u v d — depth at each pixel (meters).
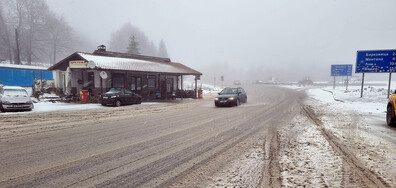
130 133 7.73
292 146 5.92
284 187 3.60
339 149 5.61
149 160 5.03
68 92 20.27
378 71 22.22
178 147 6.03
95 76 20.34
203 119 10.78
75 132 7.88
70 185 3.78
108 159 5.09
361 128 8.40
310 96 27.28
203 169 4.48
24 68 27.06
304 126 8.76
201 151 5.67
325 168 4.36
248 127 8.70
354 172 4.16
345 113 12.76
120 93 17.30
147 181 3.94
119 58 23.48
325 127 8.53
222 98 16.78
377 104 18.31
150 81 24.83
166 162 4.90
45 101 18.70
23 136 7.25
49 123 9.64
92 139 6.88
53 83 24.86
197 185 3.77
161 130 8.23
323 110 14.05
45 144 6.30
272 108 15.16
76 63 19.53
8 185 3.77
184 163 4.83
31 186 3.74
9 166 4.63
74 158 5.14
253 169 4.41
